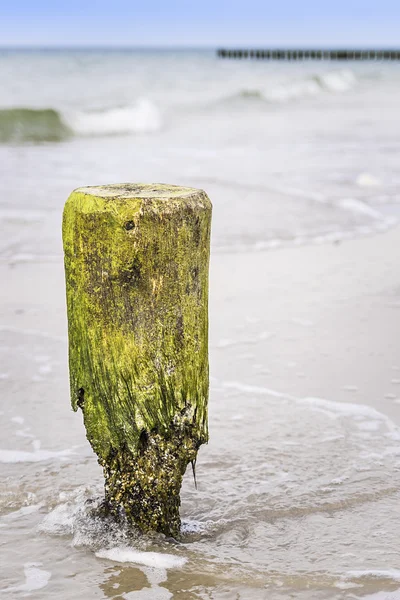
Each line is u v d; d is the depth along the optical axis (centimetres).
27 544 382
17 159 1903
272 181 1580
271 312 790
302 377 620
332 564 362
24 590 342
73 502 427
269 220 1232
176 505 374
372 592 339
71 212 334
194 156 2000
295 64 10656
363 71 8656
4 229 1138
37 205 1308
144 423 346
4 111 2469
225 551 373
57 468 471
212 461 479
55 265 973
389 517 410
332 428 527
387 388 600
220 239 1109
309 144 2248
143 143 2362
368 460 480
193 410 355
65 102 4012
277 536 391
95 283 333
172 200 328
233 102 4047
